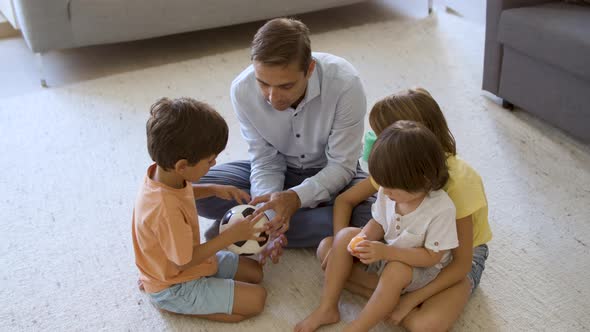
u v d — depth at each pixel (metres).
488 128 2.33
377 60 2.86
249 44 3.12
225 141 1.44
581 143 2.22
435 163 1.33
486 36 2.41
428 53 2.91
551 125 2.34
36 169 2.19
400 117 1.46
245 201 1.74
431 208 1.39
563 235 1.80
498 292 1.62
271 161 1.79
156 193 1.41
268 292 1.66
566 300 1.59
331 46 3.02
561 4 2.29
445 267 1.48
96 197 2.04
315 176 1.70
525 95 2.32
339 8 3.50
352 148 1.70
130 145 2.31
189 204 1.46
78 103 2.61
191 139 1.37
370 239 1.53
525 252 1.75
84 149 2.29
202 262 1.53
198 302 1.53
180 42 3.18
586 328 1.51
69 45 2.75
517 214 1.89
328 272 1.54
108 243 1.85
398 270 1.42
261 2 2.98
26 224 1.93
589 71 2.00
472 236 1.46
